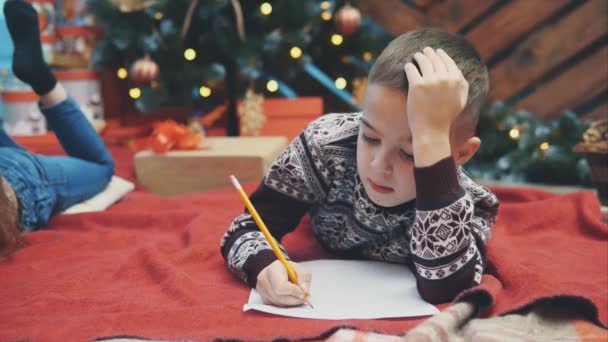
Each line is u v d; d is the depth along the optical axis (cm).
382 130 91
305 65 273
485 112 269
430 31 98
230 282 112
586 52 287
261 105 264
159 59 261
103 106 303
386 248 115
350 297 99
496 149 270
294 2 259
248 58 251
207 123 280
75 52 283
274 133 272
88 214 158
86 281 114
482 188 113
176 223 155
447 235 93
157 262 118
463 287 95
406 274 111
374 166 94
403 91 90
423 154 90
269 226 115
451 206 92
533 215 152
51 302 103
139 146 208
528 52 280
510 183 259
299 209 118
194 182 195
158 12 253
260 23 264
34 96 257
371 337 83
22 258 130
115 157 242
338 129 110
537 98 281
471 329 82
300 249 131
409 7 300
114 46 262
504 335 80
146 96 253
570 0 271
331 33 282
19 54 167
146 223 155
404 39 96
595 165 190
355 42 286
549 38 276
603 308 96
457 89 88
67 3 287
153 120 302
